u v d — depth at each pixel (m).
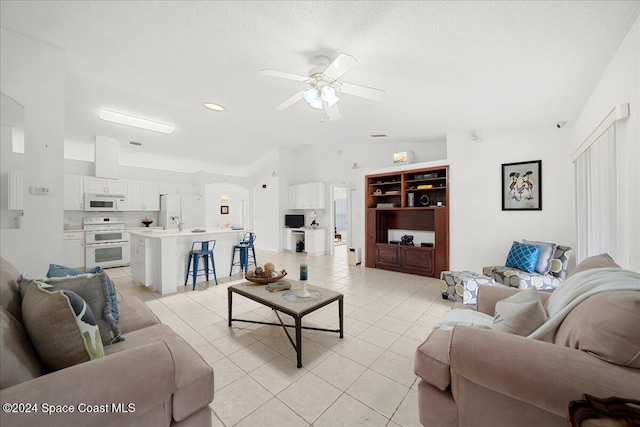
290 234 7.96
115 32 2.01
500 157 4.18
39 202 2.21
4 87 2.04
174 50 2.22
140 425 1.02
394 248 5.36
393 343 2.40
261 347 2.32
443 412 1.25
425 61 2.16
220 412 1.57
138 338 1.52
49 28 1.99
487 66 2.18
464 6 1.53
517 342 1.08
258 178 8.62
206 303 3.42
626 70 1.75
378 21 1.73
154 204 6.61
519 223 4.03
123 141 5.92
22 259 2.16
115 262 5.65
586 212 2.85
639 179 1.64
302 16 1.74
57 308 1.08
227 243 4.85
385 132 4.79
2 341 0.92
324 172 7.65
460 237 4.52
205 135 6.12
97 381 0.91
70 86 3.69
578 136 3.27
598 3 1.44
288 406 1.62
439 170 4.92
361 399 1.69
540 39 1.78
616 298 1.01
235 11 1.73
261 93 3.13
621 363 0.91
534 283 3.17
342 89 2.31
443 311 3.17
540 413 1.00
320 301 2.27
